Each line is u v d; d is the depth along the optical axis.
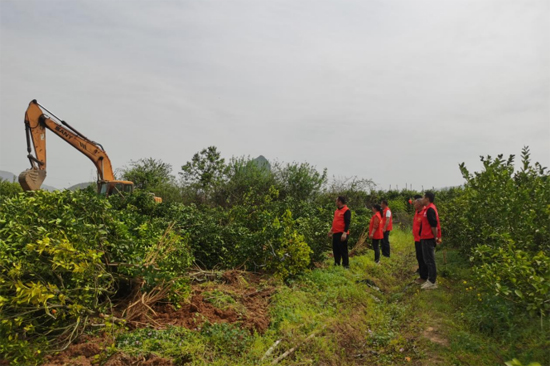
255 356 4.49
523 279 5.11
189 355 4.24
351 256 11.84
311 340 5.12
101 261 5.09
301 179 19.42
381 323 6.35
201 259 8.37
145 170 22.00
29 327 3.97
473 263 9.26
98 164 14.66
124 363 3.94
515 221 7.24
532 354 4.30
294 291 6.88
